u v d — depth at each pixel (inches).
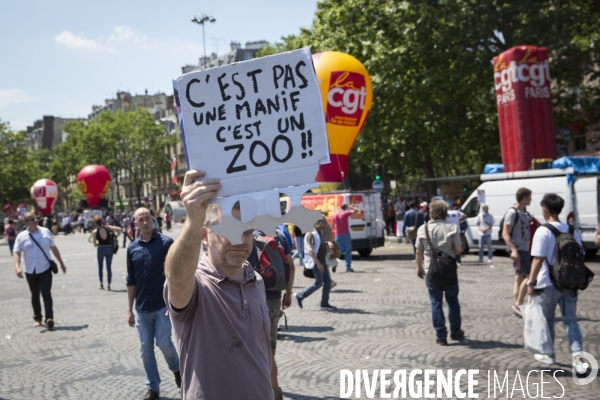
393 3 1167.0
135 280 272.1
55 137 6053.2
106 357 346.3
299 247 836.6
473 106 1284.4
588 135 1398.9
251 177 118.2
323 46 1299.2
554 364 295.3
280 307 264.5
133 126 3774.6
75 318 480.7
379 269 743.7
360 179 946.1
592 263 713.6
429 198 1598.2
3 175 2920.8
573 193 744.3
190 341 122.6
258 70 120.3
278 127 119.3
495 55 1104.2
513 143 954.1
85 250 1406.3
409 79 1219.9
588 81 1181.7
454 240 344.5
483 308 444.8
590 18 1155.9
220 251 123.6
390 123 1243.2
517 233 399.9
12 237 1471.5
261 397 123.3
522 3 1032.2
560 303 283.1
